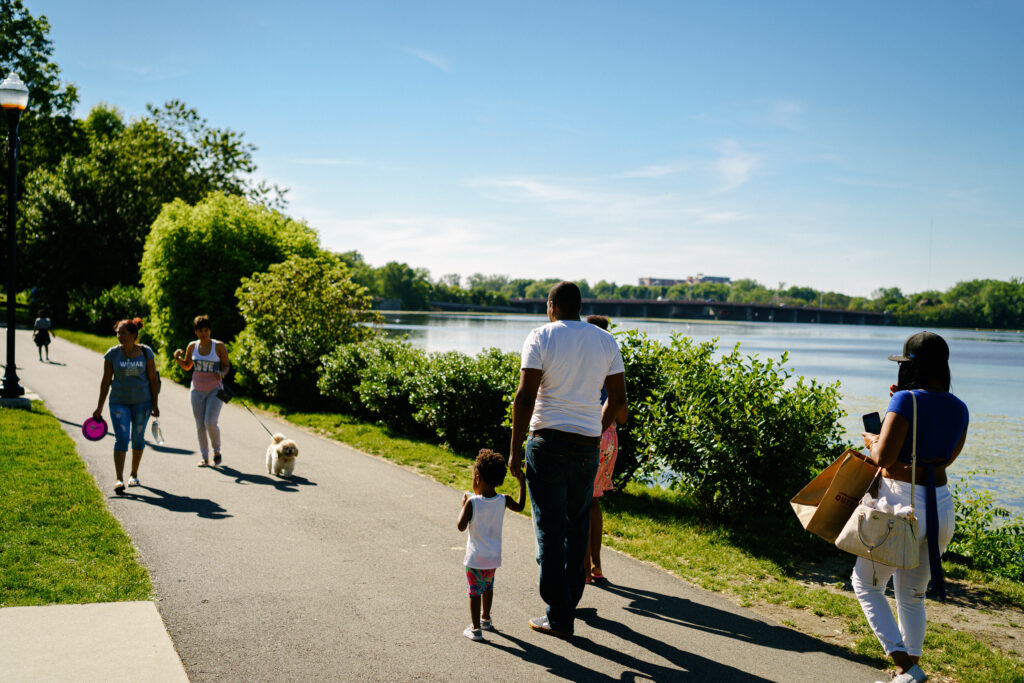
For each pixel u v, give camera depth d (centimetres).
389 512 690
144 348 716
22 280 4406
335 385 1359
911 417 364
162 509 647
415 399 1110
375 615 439
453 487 826
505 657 392
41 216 4112
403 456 995
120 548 523
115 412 696
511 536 641
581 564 435
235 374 1652
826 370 4147
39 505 615
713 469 706
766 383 740
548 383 424
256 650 380
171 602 438
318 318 1667
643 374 848
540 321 12644
